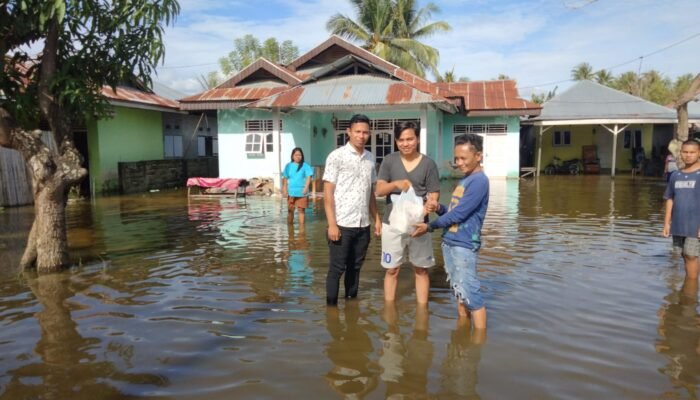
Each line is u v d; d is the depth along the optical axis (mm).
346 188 4691
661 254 6848
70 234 8789
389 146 19031
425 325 4215
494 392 3100
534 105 20328
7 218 10953
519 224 9539
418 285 4734
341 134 19656
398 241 4605
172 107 19391
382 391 3123
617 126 24375
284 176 9586
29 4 5602
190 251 7258
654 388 3135
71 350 3777
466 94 22203
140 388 3191
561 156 26859
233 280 5664
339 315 4480
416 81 17453
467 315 4363
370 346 3803
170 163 19750
